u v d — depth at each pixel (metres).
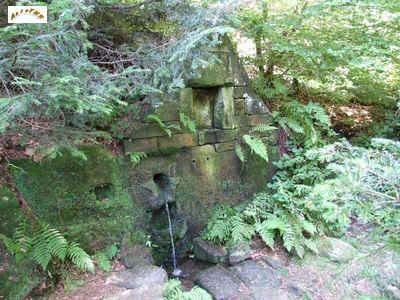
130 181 3.80
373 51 4.60
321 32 4.91
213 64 3.88
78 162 3.36
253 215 4.19
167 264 4.20
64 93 2.04
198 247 4.13
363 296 3.20
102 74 2.66
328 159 3.16
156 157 4.00
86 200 3.41
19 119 2.65
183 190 4.24
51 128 2.85
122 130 3.67
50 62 2.32
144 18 3.72
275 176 4.90
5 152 3.08
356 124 6.14
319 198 2.78
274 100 5.36
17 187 3.05
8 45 2.06
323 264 3.74
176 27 3.43
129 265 3.40
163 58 3.20
